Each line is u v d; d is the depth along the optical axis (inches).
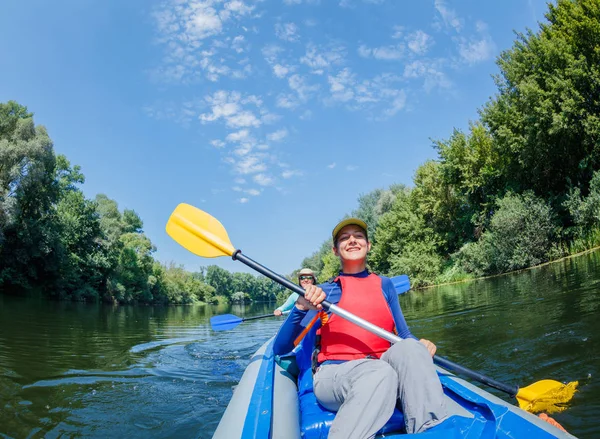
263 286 4677.7
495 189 847.7
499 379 129.0
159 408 135.0
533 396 91.2
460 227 967.0
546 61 627.5
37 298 983.0
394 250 1072.8
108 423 121.2
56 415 127.3
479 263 768.9
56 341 286.7
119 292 1295.5
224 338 340.8
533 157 673.6
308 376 91.0
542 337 169.5
